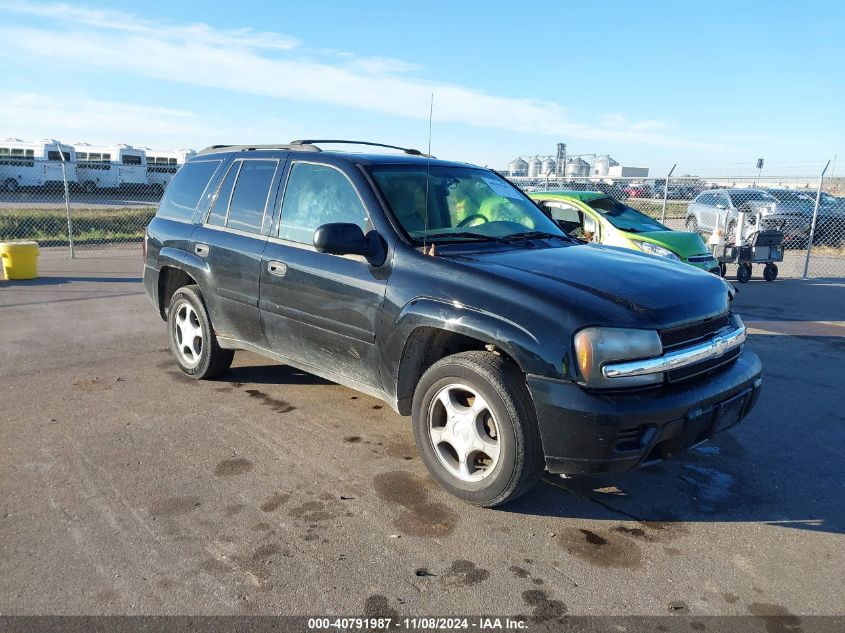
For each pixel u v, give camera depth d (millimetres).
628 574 2902
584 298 3170
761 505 3568
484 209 4379
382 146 5141
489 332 3197
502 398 3160
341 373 4152
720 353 3443
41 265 12648
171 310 5480
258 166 4816
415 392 3611
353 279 3877
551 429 3062
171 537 3090
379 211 3881
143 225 22453
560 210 10117
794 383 5812
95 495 3469
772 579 2891
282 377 5527
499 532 3219
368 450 4117
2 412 4617
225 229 4883
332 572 2855
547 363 3041
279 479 3703
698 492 3707
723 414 3377
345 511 3371
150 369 5723
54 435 4234
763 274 13133
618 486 3756
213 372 5289
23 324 7402
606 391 3035
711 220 18750
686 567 2969
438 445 3561
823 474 3969
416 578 2830
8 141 35938
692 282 3607
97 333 7020
